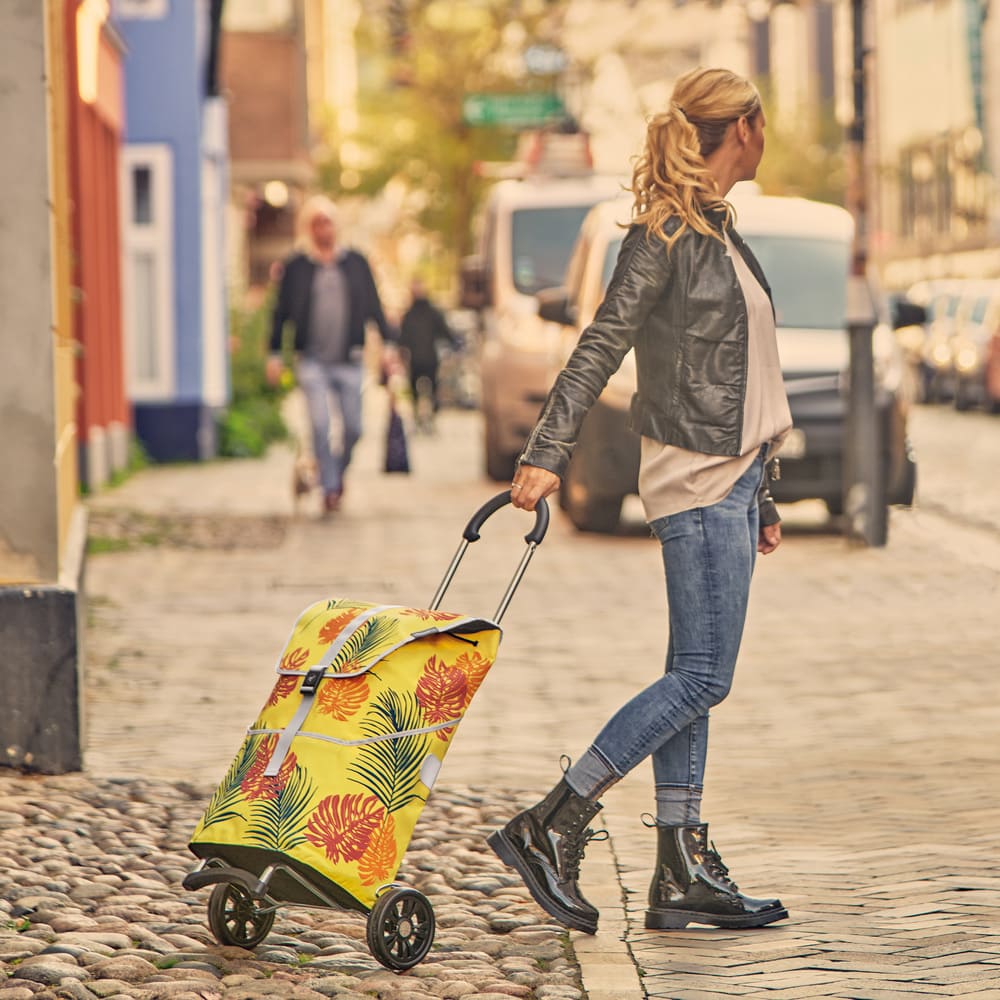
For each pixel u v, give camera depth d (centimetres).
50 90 1248
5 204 1208
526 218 3475
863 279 2433
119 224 3700
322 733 820
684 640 887
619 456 2508
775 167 10950
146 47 3975
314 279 2875
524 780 1234
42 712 1220
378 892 817
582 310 2703
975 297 6112
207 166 4209
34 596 1213
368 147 7544
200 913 920
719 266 872
